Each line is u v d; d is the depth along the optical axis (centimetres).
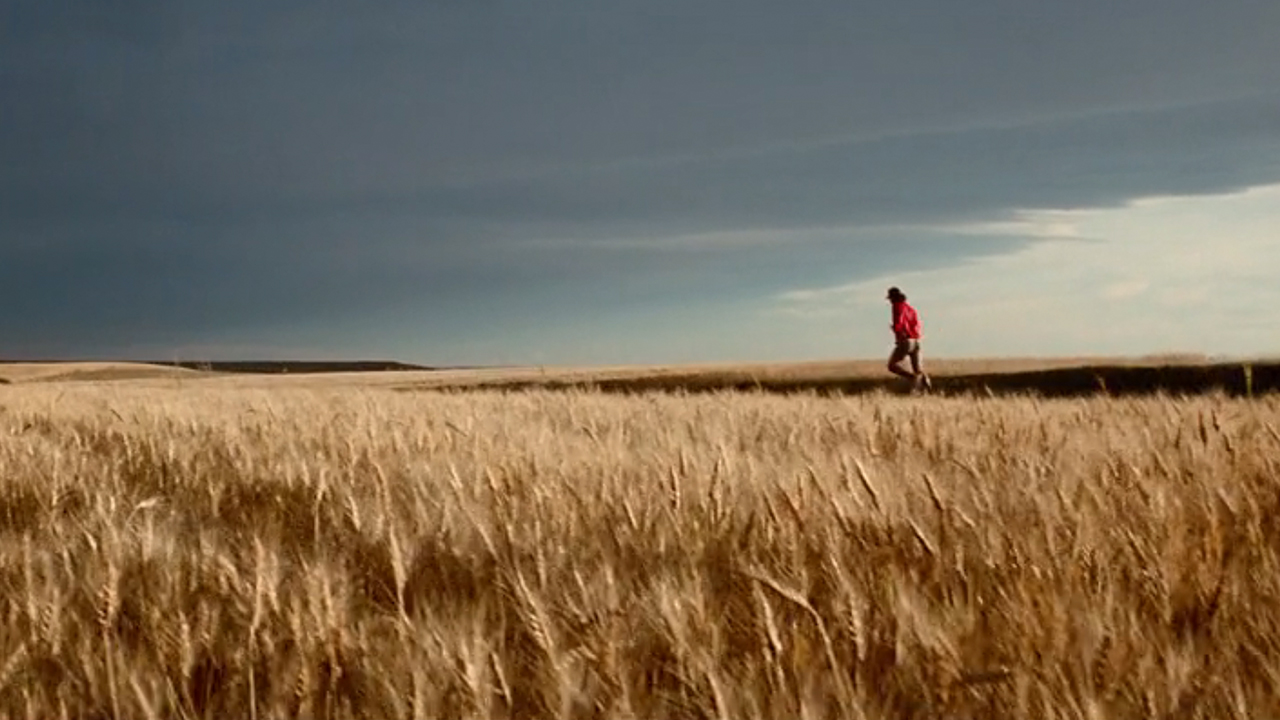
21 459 647
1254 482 486
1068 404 1030
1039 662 274
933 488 425
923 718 261
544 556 375
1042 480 482
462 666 267
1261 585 330
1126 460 531
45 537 452
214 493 555
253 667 292
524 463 564
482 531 392
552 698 263
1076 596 311
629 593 334
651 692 281
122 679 280
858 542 386
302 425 838
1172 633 290
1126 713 253
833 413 982
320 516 499
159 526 449
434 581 380
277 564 351
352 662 290
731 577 360
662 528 417
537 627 287
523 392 1538
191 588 355
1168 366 2753
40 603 325
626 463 564
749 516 432
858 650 279
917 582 346
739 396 1448
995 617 310
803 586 337
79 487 567
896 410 970
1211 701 254
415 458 661
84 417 1047
